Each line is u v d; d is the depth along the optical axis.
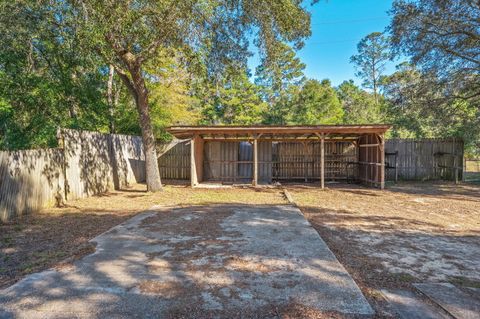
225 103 22.39
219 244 4.06
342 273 3.08
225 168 12.93
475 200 7.95
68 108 10.03
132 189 10.06
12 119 8.31
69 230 4.88
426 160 12.85
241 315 2.27
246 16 8.10
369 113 26.83
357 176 12.70
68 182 7.54
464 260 3.54
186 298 2.54
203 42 8.16
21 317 2.26
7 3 5.48
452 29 10.82
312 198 8.29
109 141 9.76
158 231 4.74
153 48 8.12
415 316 2.29
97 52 7.42
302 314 2.29
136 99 9.09
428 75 12.13
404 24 11.55
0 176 5.48
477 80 11.52
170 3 6.70
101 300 2.51
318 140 12.98
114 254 3.68
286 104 23.47
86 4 5.78
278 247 3.92
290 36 8.25
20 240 4.33
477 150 15.45
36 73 8.80
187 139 12.70
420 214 6.19
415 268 3.29
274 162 13.09
